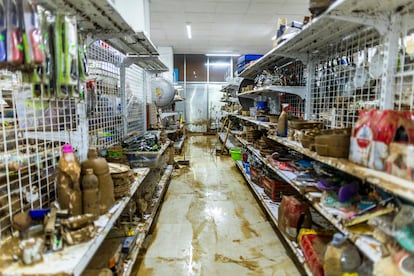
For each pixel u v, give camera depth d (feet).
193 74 40.55
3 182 4.62
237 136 20.65
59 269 3.56
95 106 8.31
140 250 8.57
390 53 5.53
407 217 4.17
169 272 7.50
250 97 20.47
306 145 6.74
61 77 4.42
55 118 6.02
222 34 28.58
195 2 19.89
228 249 8.70
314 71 10.23
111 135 10.66
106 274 5.03
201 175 17.85
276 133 10.07
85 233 4.23
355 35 7.34
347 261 5.19
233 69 40.70
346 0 4.82
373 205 5.20
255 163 13.91
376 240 4.57
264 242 9.12
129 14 14.21
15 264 3.67
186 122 41.27
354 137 5.09
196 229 10.07
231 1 19.76
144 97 16.16
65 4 5.23
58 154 6.09
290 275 7.37
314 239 6.63
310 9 5.90
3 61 3.78
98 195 5.00
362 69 7.19
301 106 12.20
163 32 27.81
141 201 8.97
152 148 10.87
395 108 5.59
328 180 6.77
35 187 5.33
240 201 13.01
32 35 3.89
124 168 6.30
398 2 4.92
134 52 11.20
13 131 5.06
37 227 4.25
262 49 35.63
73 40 4.57
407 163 3.87
